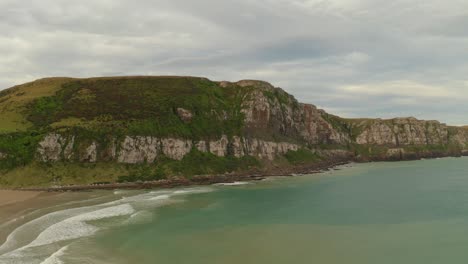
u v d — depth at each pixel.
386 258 39.56
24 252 40.06
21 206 66.75
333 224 54.62
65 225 52.38
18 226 51.31
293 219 58.09
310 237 47.75
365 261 38.62
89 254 39.97
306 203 72.44
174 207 67.88
